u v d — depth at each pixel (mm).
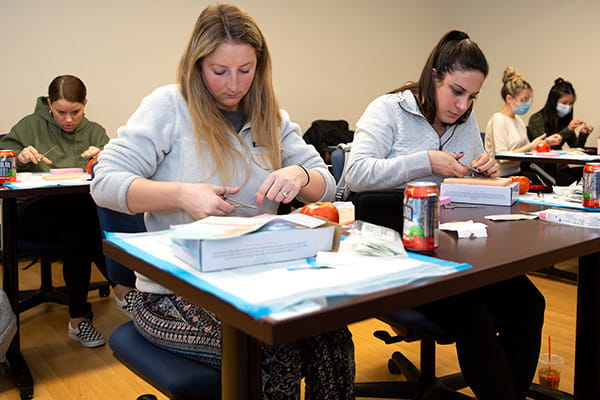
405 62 6402
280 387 938
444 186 1521
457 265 784
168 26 4512
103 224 1264
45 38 3943
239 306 608
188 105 1243
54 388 1912
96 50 4176
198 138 1243
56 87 2869
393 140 1851
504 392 1156
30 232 2213
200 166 1244
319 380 1001
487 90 6379
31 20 3873
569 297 2867
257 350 764
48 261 2611
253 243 769
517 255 865
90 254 2301
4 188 1861
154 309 1078
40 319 2611
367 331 2418
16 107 3889
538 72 5875
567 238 1010
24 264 3508
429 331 1260
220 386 957
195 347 980
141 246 892
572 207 1396
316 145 5117
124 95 4352
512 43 6059
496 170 1645
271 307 594
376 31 6059
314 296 625
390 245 842
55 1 3955
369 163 1728
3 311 1799
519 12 5953
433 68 1751
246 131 1314
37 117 3004
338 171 2010
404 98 1837
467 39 1723
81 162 3064
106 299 2881
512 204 1458
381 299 646
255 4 5031
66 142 3061
